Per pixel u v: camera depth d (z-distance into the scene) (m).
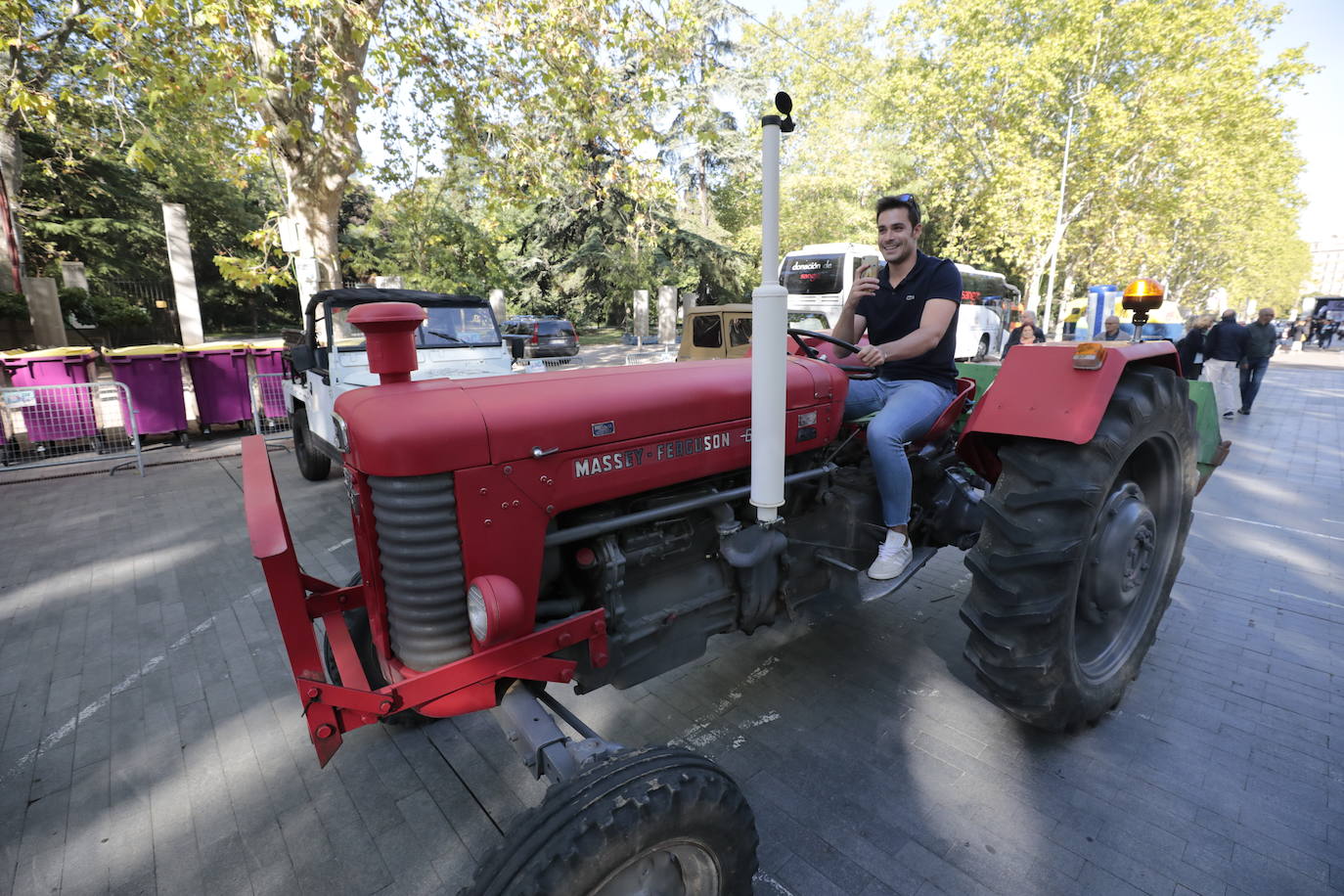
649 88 8.19
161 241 24.16
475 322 6.45
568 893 1.21
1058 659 2.10
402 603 1.58
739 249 28.09
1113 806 2.08
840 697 2.71
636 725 2.55
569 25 7.61
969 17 21.19
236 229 26.44
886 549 2.40
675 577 2.10
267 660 3.07
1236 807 2.06
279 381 8.54
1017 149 20.22
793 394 2.24
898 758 2.33
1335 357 24.47
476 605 1.52
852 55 26.75
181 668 3.01
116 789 2.25
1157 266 27.33
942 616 3.43
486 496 1.56
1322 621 3.28
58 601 3.70
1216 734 2.42
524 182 9.21
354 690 1.49
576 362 16.42
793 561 2.36
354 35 6.99
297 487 6.11
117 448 7.62
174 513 5.29
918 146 23.59
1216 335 9.47
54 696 2.79
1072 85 20.58
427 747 2.45
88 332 15.33
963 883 1.81
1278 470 6.35
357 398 1.61
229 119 9.33
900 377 2.72
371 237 25.89
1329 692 2.67
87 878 1.89
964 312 15.38
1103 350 2.12
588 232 25.11
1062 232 20.98
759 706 2.65
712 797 1.40
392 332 1.68
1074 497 2.02
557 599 1.90
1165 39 18.47
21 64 9.43
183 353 7.93
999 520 2.16
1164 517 2.73
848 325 2.88
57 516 5.20
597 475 1.75
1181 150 19.08
